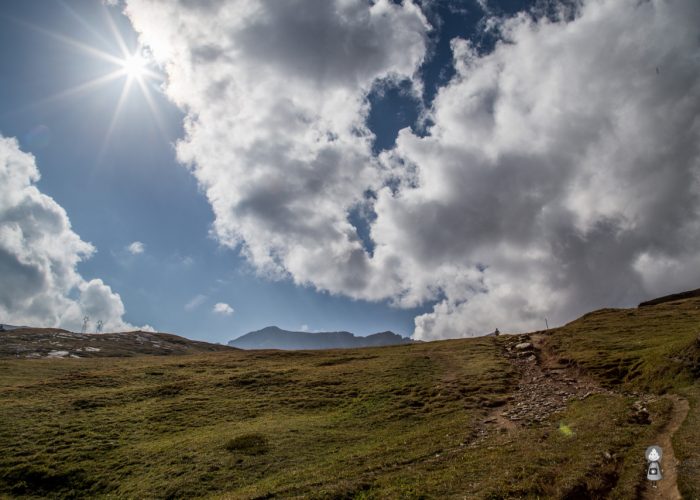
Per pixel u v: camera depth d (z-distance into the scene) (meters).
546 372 55.91
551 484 18.69
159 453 37.12
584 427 28.39
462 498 18.39
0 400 55.47
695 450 19.84
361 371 66.88
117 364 89.44
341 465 28.91
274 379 65.38
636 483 17.56
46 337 151.00
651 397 36.62
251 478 30.09
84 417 49.28
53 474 35.06
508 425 35.62
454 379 56.62
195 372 76.94
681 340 45.88
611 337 70.06
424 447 30.50
